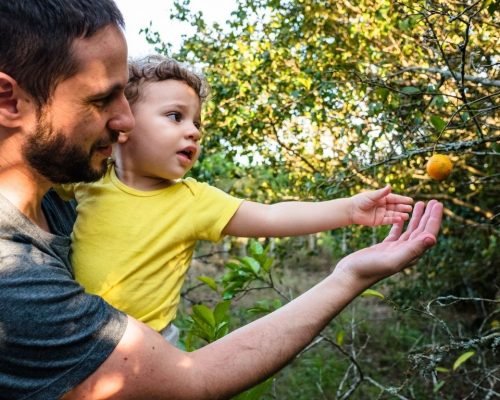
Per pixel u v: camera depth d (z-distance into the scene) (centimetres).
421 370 194
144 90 134
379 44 325
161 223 130
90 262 127
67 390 83
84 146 93
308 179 371
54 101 88
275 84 370
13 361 81
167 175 133
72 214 133
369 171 320
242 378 90
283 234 138
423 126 262
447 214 406
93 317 86
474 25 236
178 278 134
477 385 239
